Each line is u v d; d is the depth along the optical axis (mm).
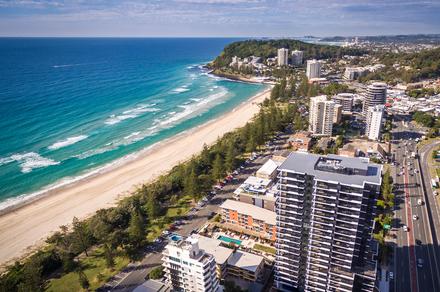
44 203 173000
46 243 142750
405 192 171875
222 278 115062
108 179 198750
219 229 146375
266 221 135500
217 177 182375
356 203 85750
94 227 142250
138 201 167000
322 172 91375
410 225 144250
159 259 128750
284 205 97188
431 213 153625
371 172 92062
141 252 133375
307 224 96500
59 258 127688
